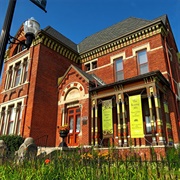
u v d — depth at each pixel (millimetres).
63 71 19938
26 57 19125
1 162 6891
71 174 4801
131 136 12562
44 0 5066
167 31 17703
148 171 4168
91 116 15242
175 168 4160
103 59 19875
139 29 17406
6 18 4672
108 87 14789
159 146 10414
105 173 4344
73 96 17125
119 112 13875
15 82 19703
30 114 15562
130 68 17359
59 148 10625
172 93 15141
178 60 20453
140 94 13219
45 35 18344
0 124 18328
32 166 5672
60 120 17188
